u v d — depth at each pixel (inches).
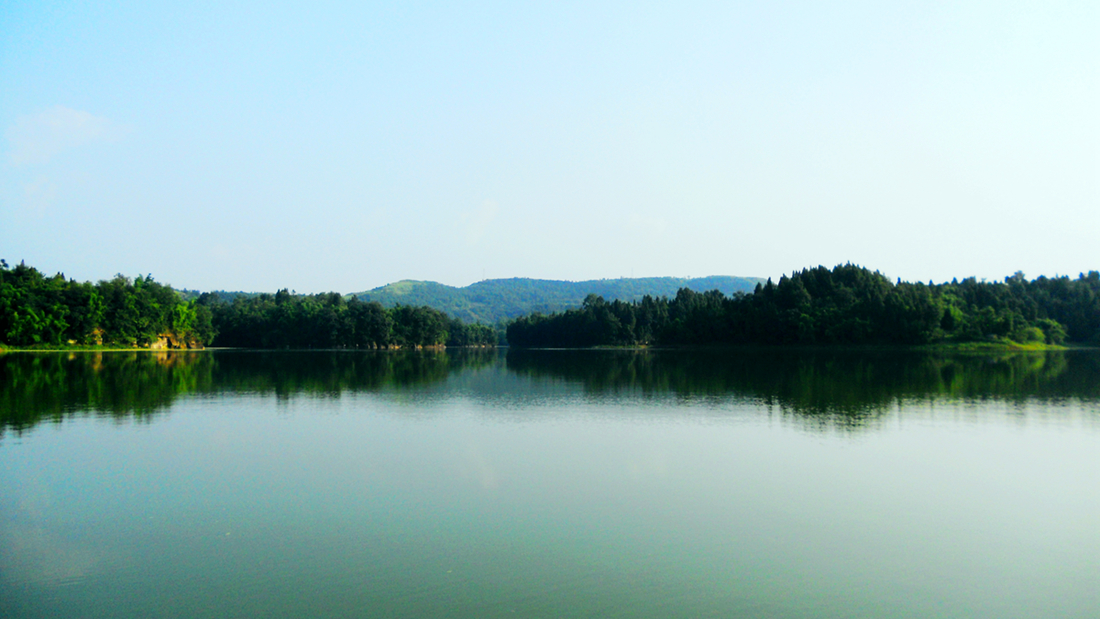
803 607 569.0
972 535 746.2
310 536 732.0
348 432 1378.0
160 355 5275.6
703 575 630.5
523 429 1409.9
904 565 660.7
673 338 7839.6
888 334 6131.9
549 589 598.2
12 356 4414.4
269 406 1804.9
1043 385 2442.2
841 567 653.9
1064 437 1309.1
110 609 562.3
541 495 889.5
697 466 1057.5
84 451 1168.2
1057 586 615.5
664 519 790.5
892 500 872.9
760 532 748.0
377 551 688.4
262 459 1107.3
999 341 6195.9
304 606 565.6
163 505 845.2
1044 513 824.9
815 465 1065.5
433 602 571.8
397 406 1817.2
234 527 761.6
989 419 1539.1
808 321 6299.2
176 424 1481.3
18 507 838.5
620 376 2999.5
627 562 659.4
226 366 3720.5
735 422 1502.2
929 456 1132.5
